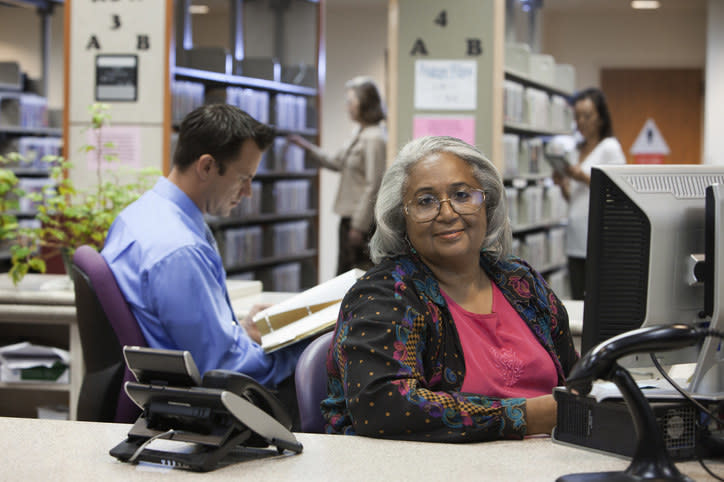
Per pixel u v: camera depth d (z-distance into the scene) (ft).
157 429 4.59
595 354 4.06
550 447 4.83
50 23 32.55
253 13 23.27
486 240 6.12
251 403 4.51
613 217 4.88
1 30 33.24
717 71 31.24
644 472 4.00
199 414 4.39
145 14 15.60
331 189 35.68
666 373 5.10
